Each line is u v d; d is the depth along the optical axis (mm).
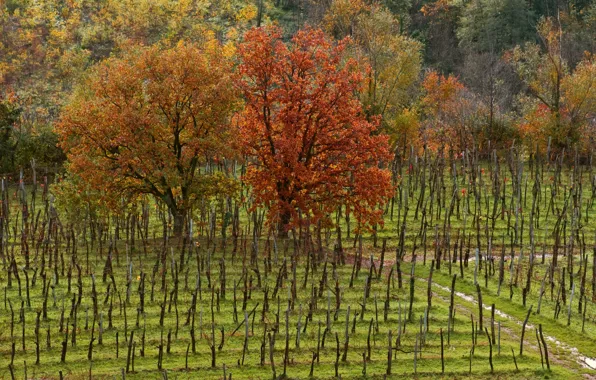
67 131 61719
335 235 69188
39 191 83125
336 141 63031
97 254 58844
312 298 45531
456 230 70000
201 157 67375
